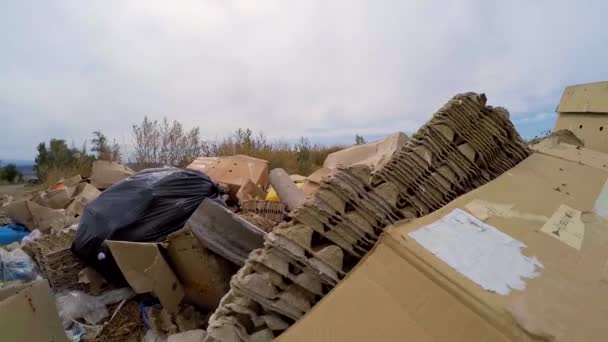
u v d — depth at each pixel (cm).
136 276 225
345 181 146
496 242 129
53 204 438
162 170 322
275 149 864
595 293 111
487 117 191
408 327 106
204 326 237
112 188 299
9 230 400
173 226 288
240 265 229
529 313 101
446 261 119
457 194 174
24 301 172
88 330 241
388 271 122
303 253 133
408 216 156
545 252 128
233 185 409
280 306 128
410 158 168
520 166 188
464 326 102
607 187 175
